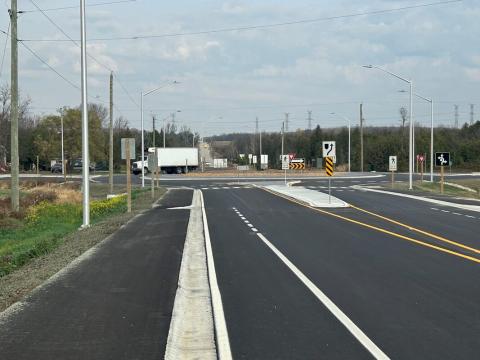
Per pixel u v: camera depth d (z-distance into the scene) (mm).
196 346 7590
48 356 6859
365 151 112125
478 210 30328
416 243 17562
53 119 103125
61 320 8539
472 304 9586
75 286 11156
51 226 27609
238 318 8750
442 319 8617
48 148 102625
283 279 11914
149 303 9695
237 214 28844
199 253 15922
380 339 7586
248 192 49281
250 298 10133
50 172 104938
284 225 23344
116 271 12891
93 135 104375
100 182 72625
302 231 21109
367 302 9766
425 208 31938
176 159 97750
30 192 43625
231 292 10648
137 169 98438
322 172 94188
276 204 35625
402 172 100938
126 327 8164
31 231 26312
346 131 137625
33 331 7941
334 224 23562
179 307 9414
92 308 9320
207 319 8969
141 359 6758
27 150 110375
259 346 7316
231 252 15898
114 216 29094
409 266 13422
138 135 142000
